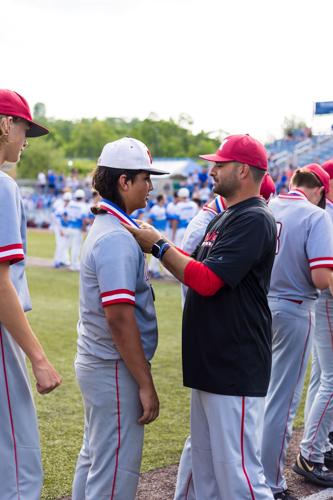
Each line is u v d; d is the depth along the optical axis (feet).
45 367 7.63
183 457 10.15
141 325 8.59
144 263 8.55
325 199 12.73
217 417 8.60
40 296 32.99
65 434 14.15
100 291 8.16
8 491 7.84
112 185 8.50
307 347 11.37
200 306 8.71
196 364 8.72
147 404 8.25
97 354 8.38
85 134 210.59
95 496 8.41
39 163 163.94
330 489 11.98
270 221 8.63
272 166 86.22
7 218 7.54
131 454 8.46
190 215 44.75
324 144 84.23
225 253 8.31
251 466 8.64
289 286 11.25
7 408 7.86
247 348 8.55
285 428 11.25
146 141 202.90
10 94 8.00
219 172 8.94
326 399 12.21
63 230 45.68
